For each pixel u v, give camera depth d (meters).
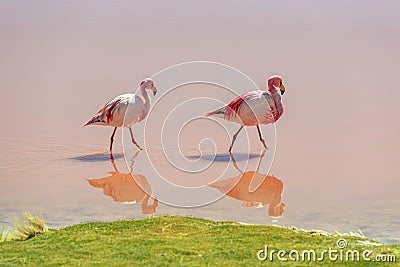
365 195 13.30
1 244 9.80
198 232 10.09
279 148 16.61
